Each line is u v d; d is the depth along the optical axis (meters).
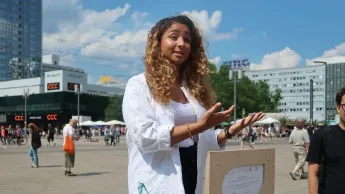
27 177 11.68
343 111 3.19
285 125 66.00
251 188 2.14
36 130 14.80
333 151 3.17
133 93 2.05
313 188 3.27
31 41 139.75
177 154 2.03
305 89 138.00
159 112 2.07
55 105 85.00
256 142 39.84
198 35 2.44
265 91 77.12
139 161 2.04
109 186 9.93
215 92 2.52
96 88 103.38
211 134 2.31
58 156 20.23
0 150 26.09
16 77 132.75
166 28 2.21
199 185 2.15
